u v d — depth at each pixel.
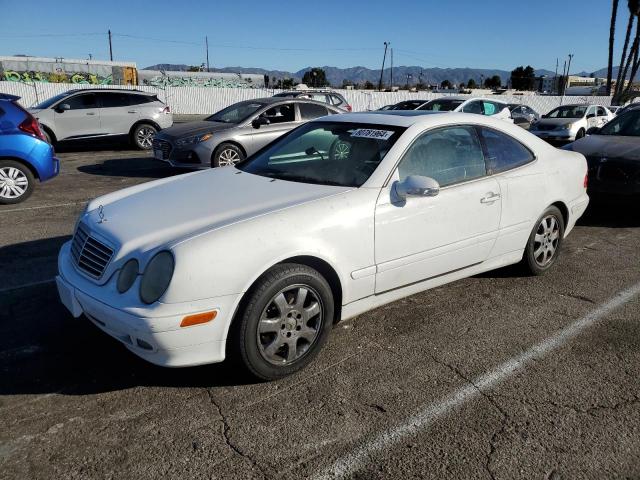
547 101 34.75
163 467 2.44
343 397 2.99
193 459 2.49
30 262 5.17
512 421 2.79
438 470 2.44
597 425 2.76
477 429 2.72
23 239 5.93
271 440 2.63
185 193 3.63
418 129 3.81
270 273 2.97
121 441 2.61
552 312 4.13
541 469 2.45
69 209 7.38
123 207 3.46
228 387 3.07
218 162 9.69
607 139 7.34
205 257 2.77
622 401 2.97
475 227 3.97
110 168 11.19
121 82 41.44
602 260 5.40
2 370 3.21
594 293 4.51
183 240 2.81
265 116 10.12
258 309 2.93
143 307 2.73
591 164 6.80
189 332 2.76
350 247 3.28
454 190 3.82
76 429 2.69
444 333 3.77
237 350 2.95
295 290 3.09
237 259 2.84
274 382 3.13
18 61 38.66
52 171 8.06
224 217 3.12
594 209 7.59
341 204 3.28
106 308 2.82
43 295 4.35
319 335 3.24
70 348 3.48
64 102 13.04
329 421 2.78
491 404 2.94
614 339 3.70
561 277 4.87
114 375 3.17
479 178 4.04
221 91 33.62
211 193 3.56
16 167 7.63
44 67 39.38
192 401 2.93
